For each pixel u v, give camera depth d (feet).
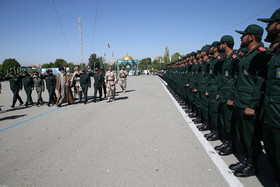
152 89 48.73
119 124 17.97
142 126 17.04
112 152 11.85
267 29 7.27
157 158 10.84
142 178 8.87
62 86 28.53
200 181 8.50
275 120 6.91
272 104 7.04
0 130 17.57
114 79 31.37
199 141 13.21
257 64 7.96
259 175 8.93
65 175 9.42
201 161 10.36
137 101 30.63
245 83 8.80
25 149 12.92
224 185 8.17
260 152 8.94
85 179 8.99
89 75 29.99
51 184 8.71
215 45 13.34
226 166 9.79
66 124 18.72
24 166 10.54
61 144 13.52
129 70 182.09
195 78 17.74
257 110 8.23
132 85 63.26
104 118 20.48
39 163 10.81
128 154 11.48
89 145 13.12
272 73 7.09
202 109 15.39
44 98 39.52
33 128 17.85
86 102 30.73
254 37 8.64
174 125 17.10
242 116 8.89
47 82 28.96
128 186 8.29
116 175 9.22
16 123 19.85
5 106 30.91
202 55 15.96
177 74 30.53
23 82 30.12
